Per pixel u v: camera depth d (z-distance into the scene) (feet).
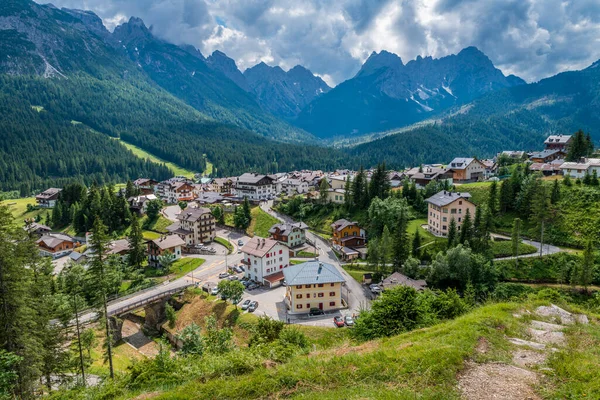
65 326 182.50
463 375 64.95
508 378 63.41
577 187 330.75
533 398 57.52
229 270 347.36
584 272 231.71
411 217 386.11
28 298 129.29
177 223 479.41
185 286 302.25
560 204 317.83
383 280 281.54
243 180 633.20
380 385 64.23
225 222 506.07
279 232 395.34
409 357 70.79
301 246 392.27
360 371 68.59
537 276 261.24
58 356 157.38
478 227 294.25
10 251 121.29
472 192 399.24
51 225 560.20
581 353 71.05
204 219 444.96
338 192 479.00
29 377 123.34
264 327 148.87
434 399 58.13
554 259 268.41
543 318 93.61
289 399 64.69
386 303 112.06
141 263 382.83
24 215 640.17
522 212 334.85
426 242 326.65
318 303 254.27
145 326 279.28
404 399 58.39
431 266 272.10
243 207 493.77
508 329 83.97
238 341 224.74
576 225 296.92
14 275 119.24
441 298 129.39
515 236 277.23
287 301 264.93
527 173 414.82
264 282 306.35
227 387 69.77
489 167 554.46
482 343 76.64
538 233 305.32
